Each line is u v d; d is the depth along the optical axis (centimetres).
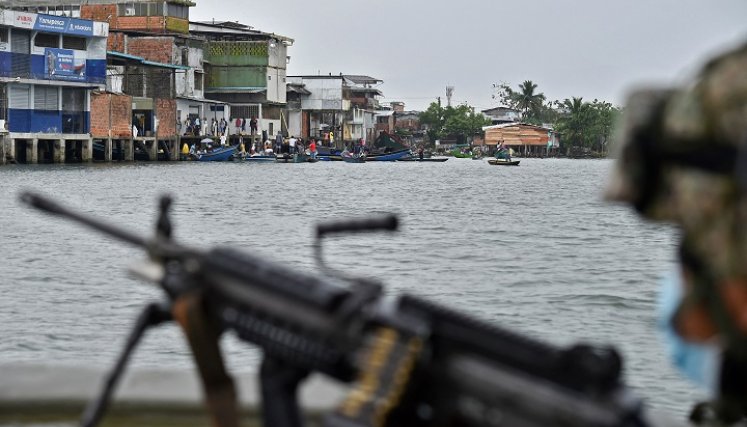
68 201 4038
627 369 1191
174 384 365
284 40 9000
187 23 8125
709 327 206
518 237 2848
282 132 9219
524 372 208
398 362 220
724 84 187
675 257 213
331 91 10169
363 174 7294
